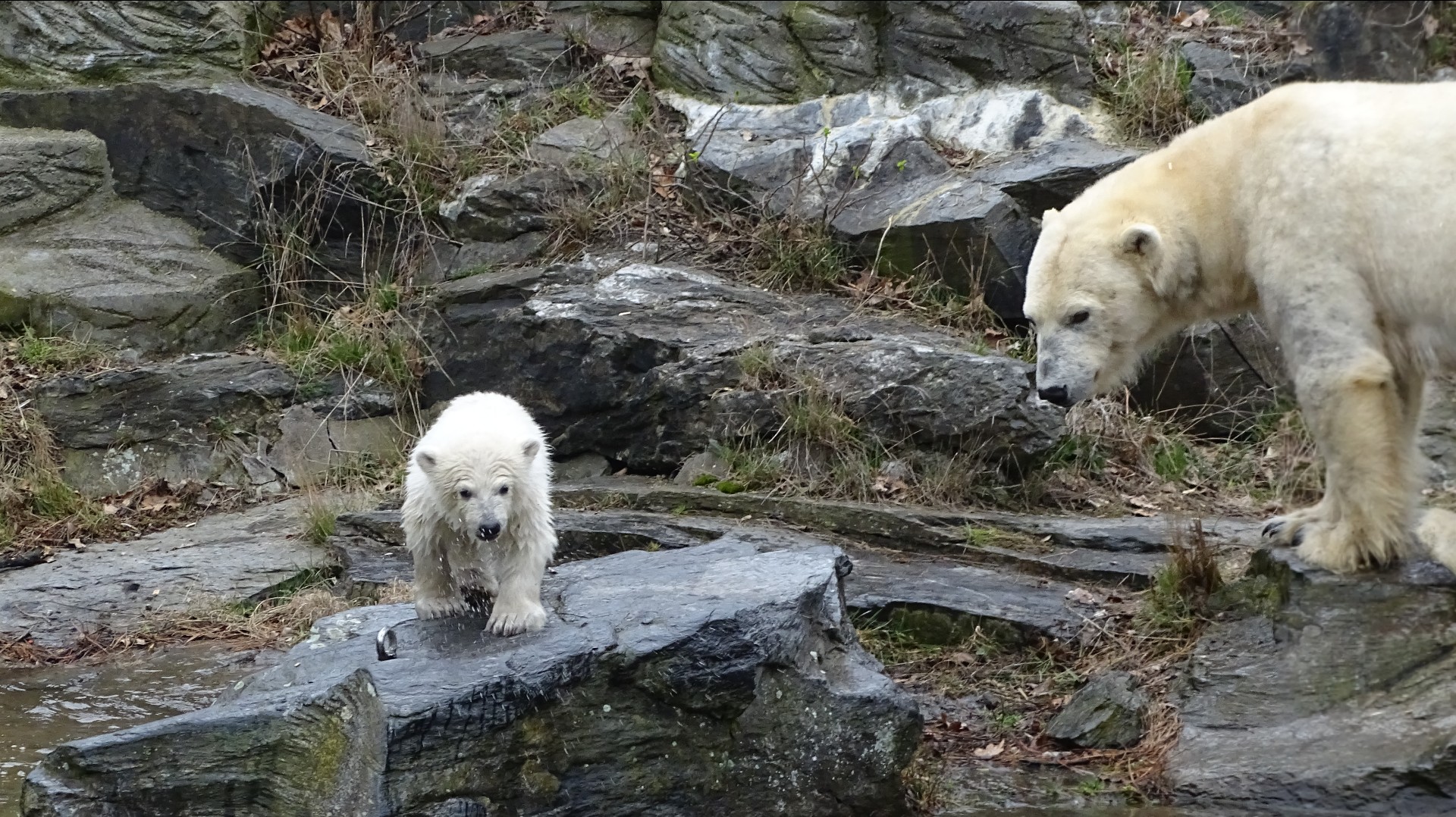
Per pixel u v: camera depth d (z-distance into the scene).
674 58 14.62
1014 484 10.21
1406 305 6.67
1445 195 6.52
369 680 5.64
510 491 5.81
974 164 13.05
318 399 12.14
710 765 6.02
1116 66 13.71
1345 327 6.75
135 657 8.75
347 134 13.84
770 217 12.73
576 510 10.21
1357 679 6.70
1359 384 6.72
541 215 13.16
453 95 14.61
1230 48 13.79
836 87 14.05
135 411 11.74
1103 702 7.15
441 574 6.28
